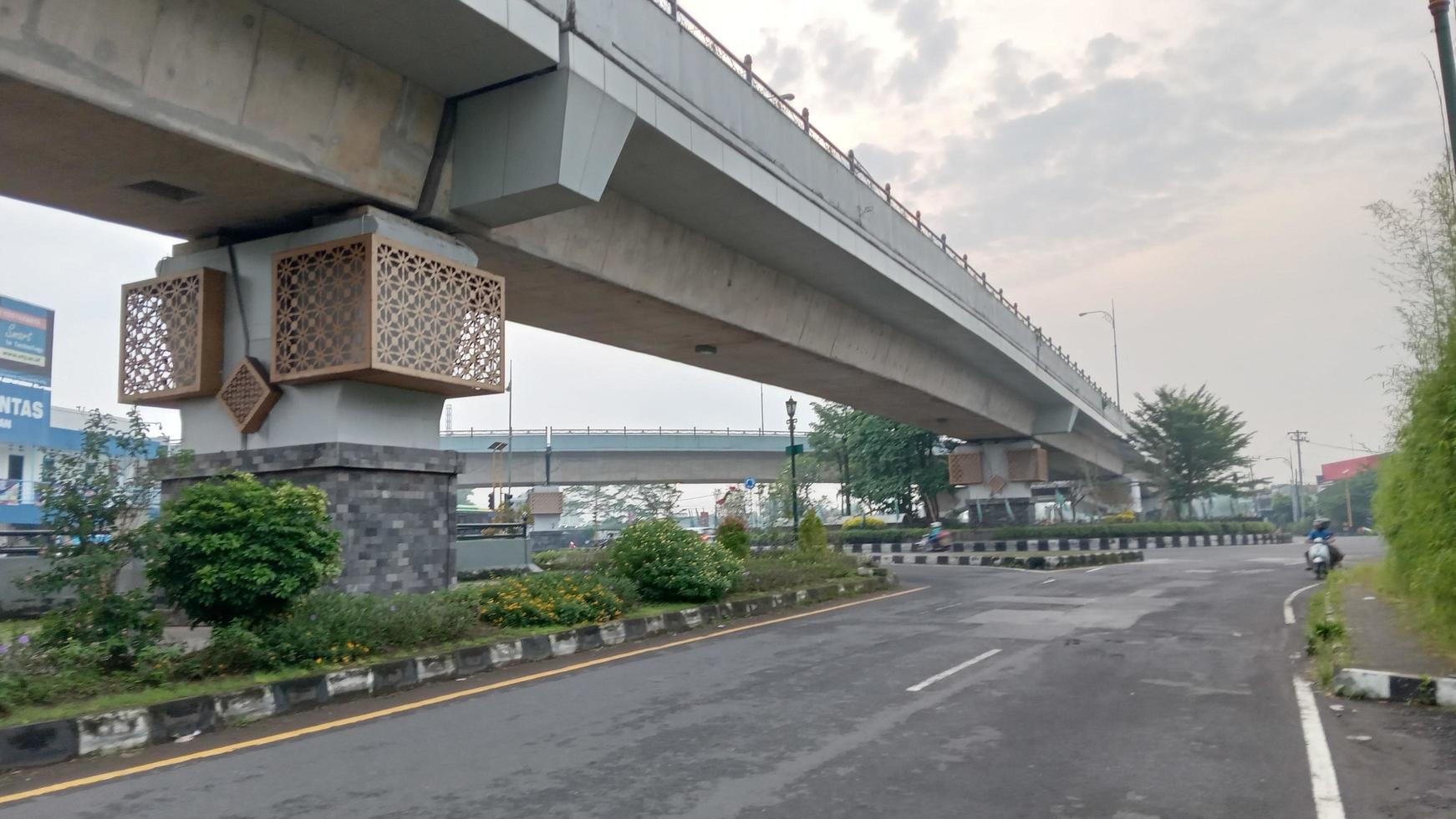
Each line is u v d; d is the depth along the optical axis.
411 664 10.20
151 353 14.12
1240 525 56.69
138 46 9.94
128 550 9.30
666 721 8.03
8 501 31.62
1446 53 10.88
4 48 8.91
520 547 26.06
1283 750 6.92
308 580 10.09
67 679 8.01
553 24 12.88
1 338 32.16
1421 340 11.17
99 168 11.52
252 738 7.80
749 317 22.39
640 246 18.47
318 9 11.23
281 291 13.17
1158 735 7.37
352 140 12.54
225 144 10.97
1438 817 5.45
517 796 5.93
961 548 42.53
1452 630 9.96
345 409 13.02
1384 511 15.34
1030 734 7.43
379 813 5.66
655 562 16.22
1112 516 57.97
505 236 15.35
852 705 8.55
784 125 19.08
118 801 6.04
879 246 23.33
